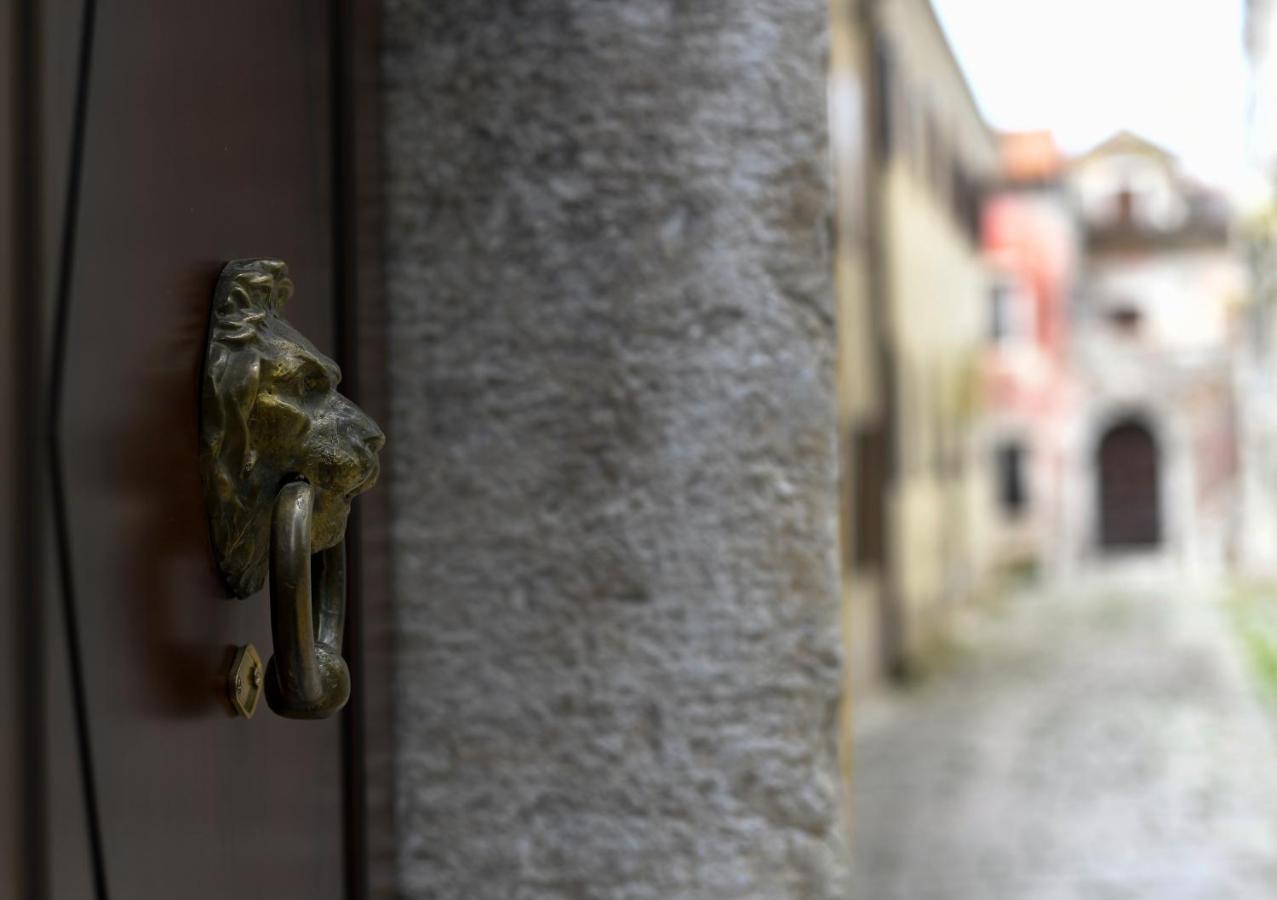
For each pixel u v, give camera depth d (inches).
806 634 49.1
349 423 31.0
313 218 39.8
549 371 49.0
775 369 48.9
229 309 30.0
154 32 27.2
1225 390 1132.5
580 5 48.9
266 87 35.1
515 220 49.0
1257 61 754.8
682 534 48.8
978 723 493.7
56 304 22.7
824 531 49.3
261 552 30.8
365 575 44.6
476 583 49.2
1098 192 1178.6
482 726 49.3
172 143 28.1
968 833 346.0
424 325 49.3
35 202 22.1
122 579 25.1
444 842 49.5
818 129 49.3
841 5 502.3
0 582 21.3
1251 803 365.7
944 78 745.0
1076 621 812.6
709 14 48.8
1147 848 327.3
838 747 50.2
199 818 29.4
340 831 42.9
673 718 48.8
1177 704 522.0
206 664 29.9
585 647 49.0
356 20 44.8
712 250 48.7
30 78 22.0
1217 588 965.2
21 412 21.8
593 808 49.1
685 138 48.8
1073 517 1106.7
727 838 48.9
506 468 49.1
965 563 836.0
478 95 49.0
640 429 48.8
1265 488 921.5
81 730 23.7
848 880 53.8
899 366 591.8
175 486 27.6
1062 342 1083.3
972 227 908.6
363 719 44.4
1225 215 1162.0
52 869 22.7
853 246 507.2
